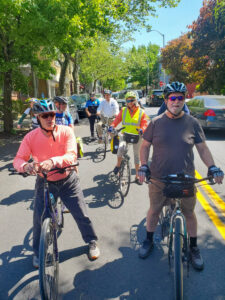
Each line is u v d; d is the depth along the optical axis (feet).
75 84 90.22
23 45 37.06
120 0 57.21
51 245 8.69
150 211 10.40
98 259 10.56
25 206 15.76
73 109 50.67
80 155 16.03
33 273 9.95
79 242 11.75
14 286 9.30
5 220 14.03
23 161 8.77
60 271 9.94
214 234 12.00
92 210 14.80
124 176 17.01
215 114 34.81
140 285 9.16
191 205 9.54
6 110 39.52
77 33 34.42
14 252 11.25
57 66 95.96
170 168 9.23
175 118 9.22
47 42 32.91
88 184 18.86
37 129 9.42
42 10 30.07
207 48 64.44
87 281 9.40
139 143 17.83
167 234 10.57
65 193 10.10
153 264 10.21
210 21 62.18
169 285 9.14
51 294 8.28
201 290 8.82
